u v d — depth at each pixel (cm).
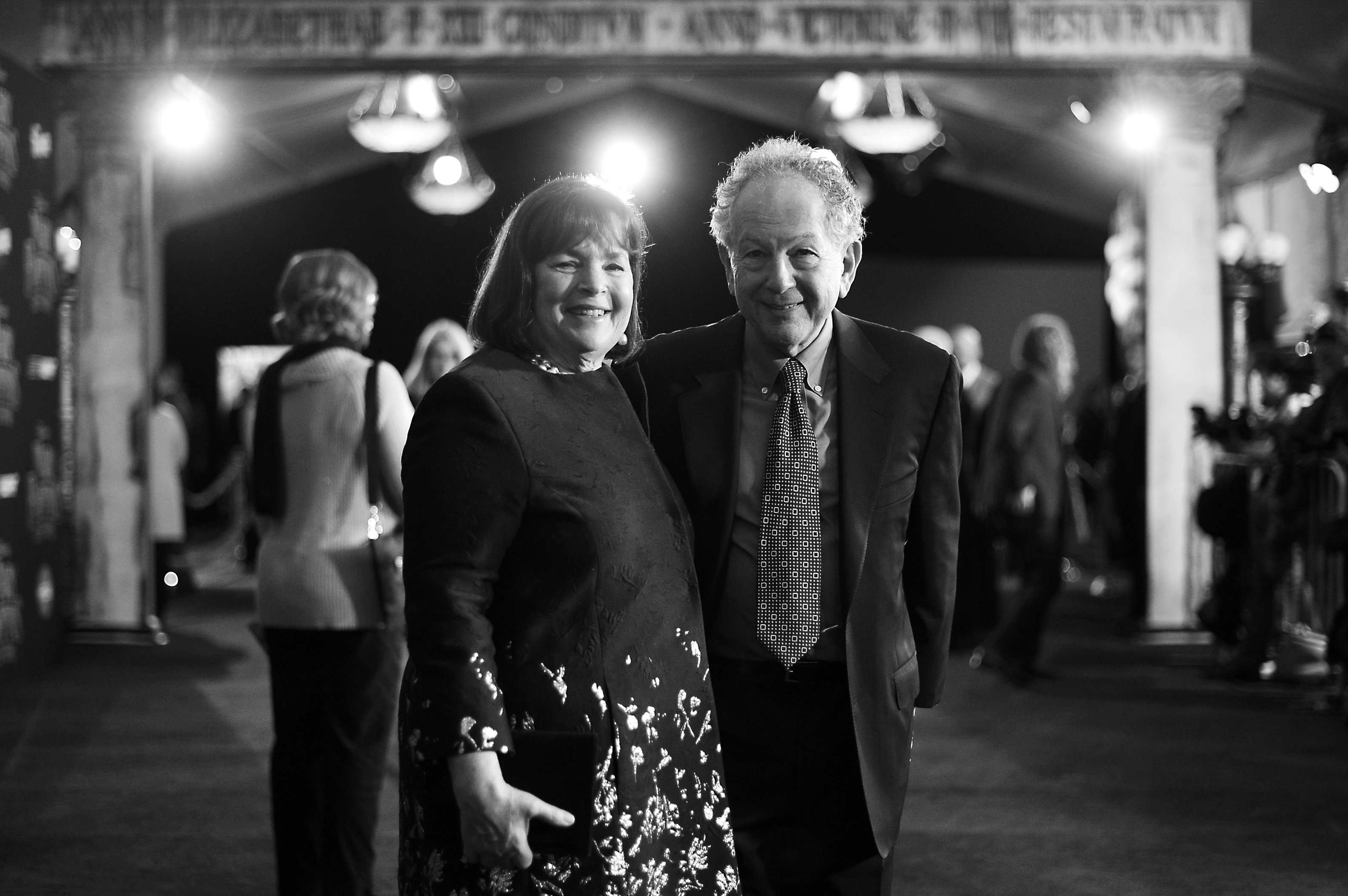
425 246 1930
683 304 1733
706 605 271
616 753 224
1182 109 1031
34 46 997
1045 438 841
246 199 1587
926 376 280
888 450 273
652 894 226
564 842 217
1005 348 1906
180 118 1019
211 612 1227
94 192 1012
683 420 275
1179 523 1035
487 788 213
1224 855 485
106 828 518
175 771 610
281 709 370
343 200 1941
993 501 852
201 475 1903
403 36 1013
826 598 272
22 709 759
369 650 368
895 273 1912
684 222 1791
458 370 232
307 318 382
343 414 371
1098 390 1639
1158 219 1038
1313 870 468
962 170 1728
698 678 238
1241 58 1024
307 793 366
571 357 243
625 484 234
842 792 273
